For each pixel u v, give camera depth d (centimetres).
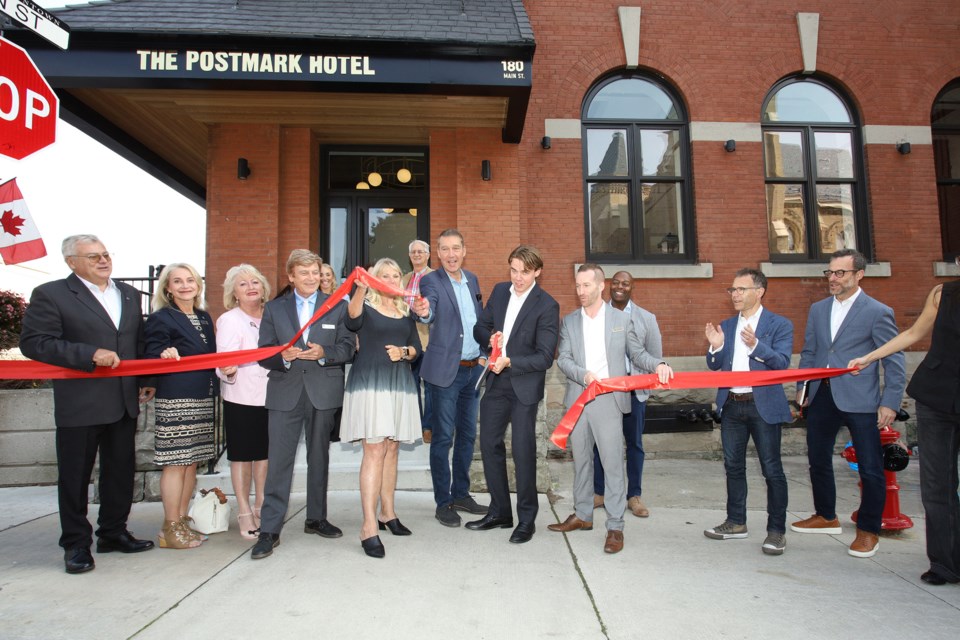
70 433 384
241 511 456
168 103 706
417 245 570
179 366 410
